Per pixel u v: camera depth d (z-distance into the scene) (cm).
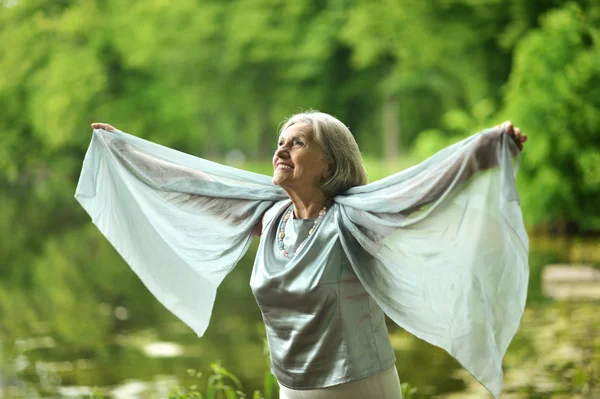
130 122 3850
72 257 1524
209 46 4000
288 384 268
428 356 686
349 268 260
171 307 315
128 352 764
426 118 3822
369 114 4019
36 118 3575
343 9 3688
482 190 245
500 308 246
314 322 259
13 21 3747
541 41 1561
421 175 253
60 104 3512
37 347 801
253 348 754
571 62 1543
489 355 249
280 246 273
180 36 3925
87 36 3788
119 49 3794
